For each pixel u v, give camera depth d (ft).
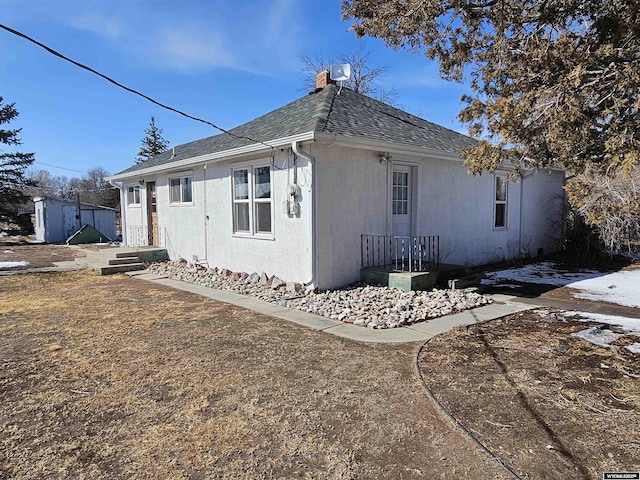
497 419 9.69
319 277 24.30
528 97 15.19
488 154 17.80
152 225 45.19
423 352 14.53
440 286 25.62
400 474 7.70
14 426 9.60
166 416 10.03
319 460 8.19
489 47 19.85
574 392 11.05
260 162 27.86
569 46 15.58
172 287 28.55
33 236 97.19
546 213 44.21
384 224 27.78
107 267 35.37
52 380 12.28
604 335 16.15
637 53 13.74
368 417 9.92
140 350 15.01
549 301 22.90
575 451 8.32
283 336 16.70
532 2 16.89
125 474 7.76
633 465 7.82
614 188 32.50
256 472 7.79
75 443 8.84
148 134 131.23
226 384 11.93
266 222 28.27
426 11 17.87
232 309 21.65
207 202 34.37
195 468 7.94
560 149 16.69
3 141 89.45
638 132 13.53
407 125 32.55
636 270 34.53
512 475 7.55
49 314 20.71
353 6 19.97
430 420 9.75
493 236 37.58
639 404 10.28
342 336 16.66
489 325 17.94
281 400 10.87
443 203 32.09
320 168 23.91
